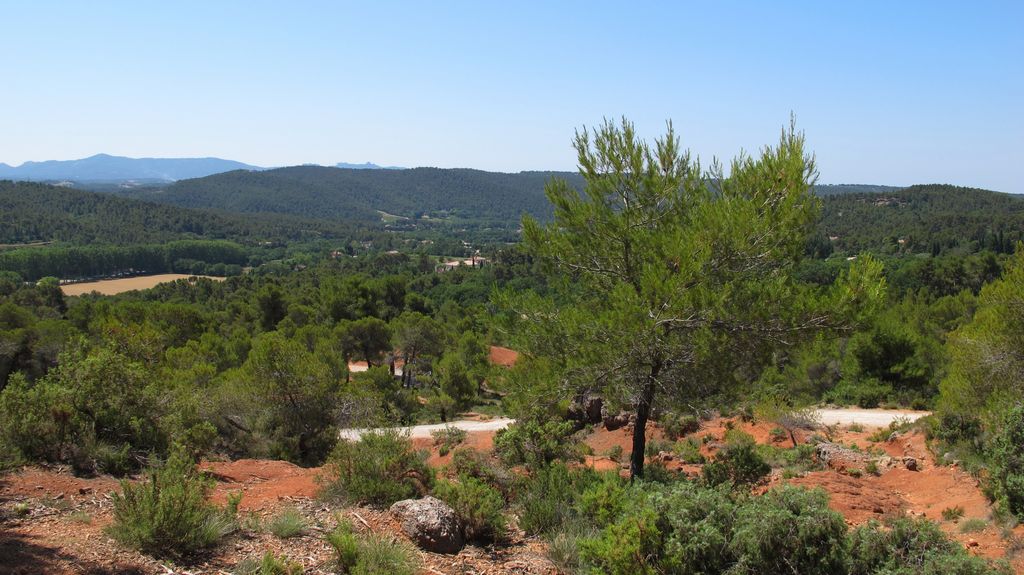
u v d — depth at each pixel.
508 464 11.11
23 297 60.16
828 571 4.94
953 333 14.73
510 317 10.85
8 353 27.94
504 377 11.18
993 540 7.73
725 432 18.31
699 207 9.85
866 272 8.97
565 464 10.40
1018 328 12.52
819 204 9.59
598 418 21.42
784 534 5.04
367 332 38.16
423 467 8.34
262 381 15.35
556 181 10.91
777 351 9.70
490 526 6.88
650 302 9.23
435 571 5.54
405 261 146.12
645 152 10.34
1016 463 8.20
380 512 7.13
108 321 32.25
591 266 10.77
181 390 12.96
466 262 154.12
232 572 5.05
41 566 4.60
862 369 26.08
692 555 5.14
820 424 19.25
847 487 11.22
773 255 9.48
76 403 9.28
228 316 53.34
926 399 23.77
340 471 8.04
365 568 5.12
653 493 5.93
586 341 9.84
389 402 25.17
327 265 137.62
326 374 15.99
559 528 7.01
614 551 5.20
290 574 4.88
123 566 4.83
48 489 7.05
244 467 10.84
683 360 9.63
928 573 4.62
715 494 5.67
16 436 8.44
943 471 11.91
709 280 9.43
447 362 30.83
